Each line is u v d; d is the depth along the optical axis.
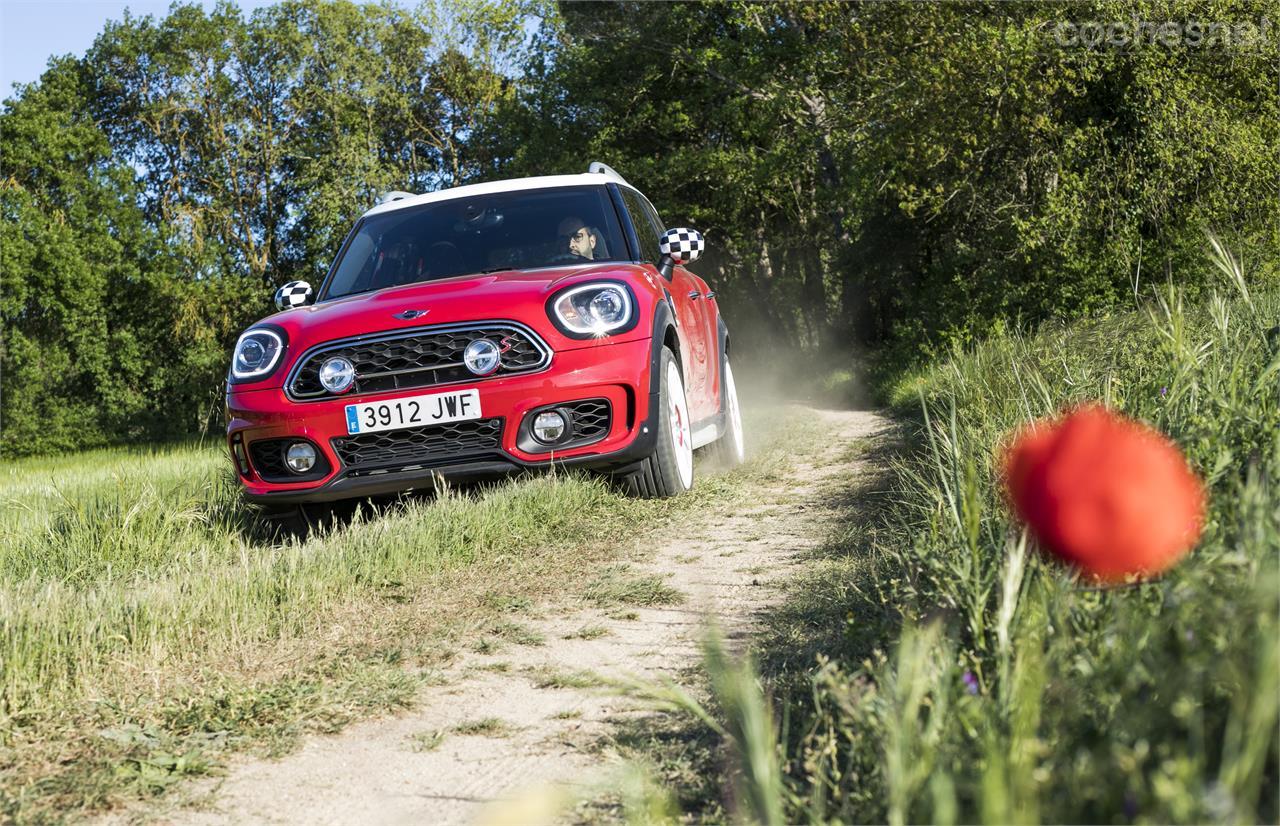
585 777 3.21
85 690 4.35
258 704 4.13
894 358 32.59
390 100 58.38
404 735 3.78
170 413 61.56
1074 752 2.11
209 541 7.80
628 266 8.54
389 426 7.55
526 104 51.94
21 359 59.88
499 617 5.44
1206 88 23.00
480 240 9.18
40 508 9.71
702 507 8.16
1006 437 5.72
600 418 7.74
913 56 26.03
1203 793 1.59
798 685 3.68
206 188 62.31
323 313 7.98
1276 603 2.02
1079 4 22.78
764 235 51.81
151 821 3.12
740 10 42.12
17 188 60.31
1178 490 2.59
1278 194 21.38
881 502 7.71
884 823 2.30
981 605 3.17
